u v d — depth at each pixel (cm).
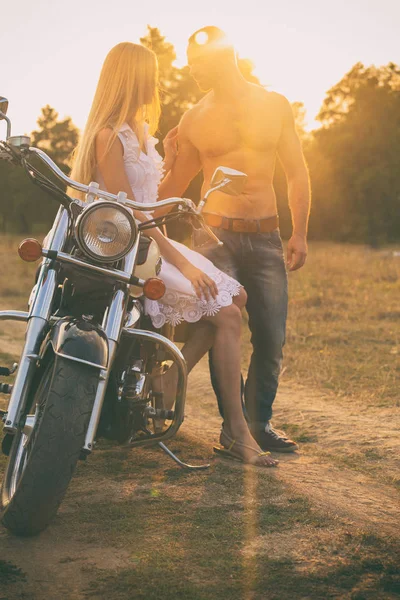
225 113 416
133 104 343
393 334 826
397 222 5756
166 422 454
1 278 1361
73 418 257
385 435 437
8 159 298
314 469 374
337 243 5491
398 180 5694
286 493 329
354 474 368
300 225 430
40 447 256
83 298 295
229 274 410
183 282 348
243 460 379
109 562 256
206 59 412
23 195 6469
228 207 413
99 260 275
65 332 269
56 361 266
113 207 272
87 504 310
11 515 264
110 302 291
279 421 476
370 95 5947
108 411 303
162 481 342
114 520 293
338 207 5866
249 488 335
